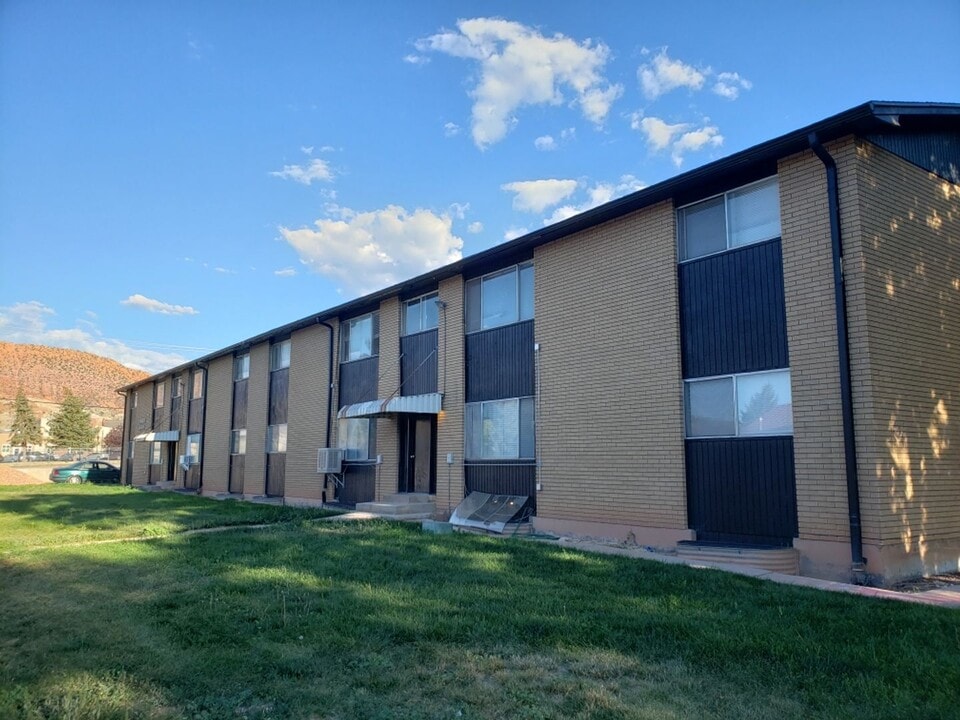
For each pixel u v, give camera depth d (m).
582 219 13.20
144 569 9.34
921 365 9.97
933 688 4.84
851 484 9.12
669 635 6.09
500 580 8.55
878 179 9.95
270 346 25.86
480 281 16.47
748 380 10.75
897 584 8.83
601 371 12.96
